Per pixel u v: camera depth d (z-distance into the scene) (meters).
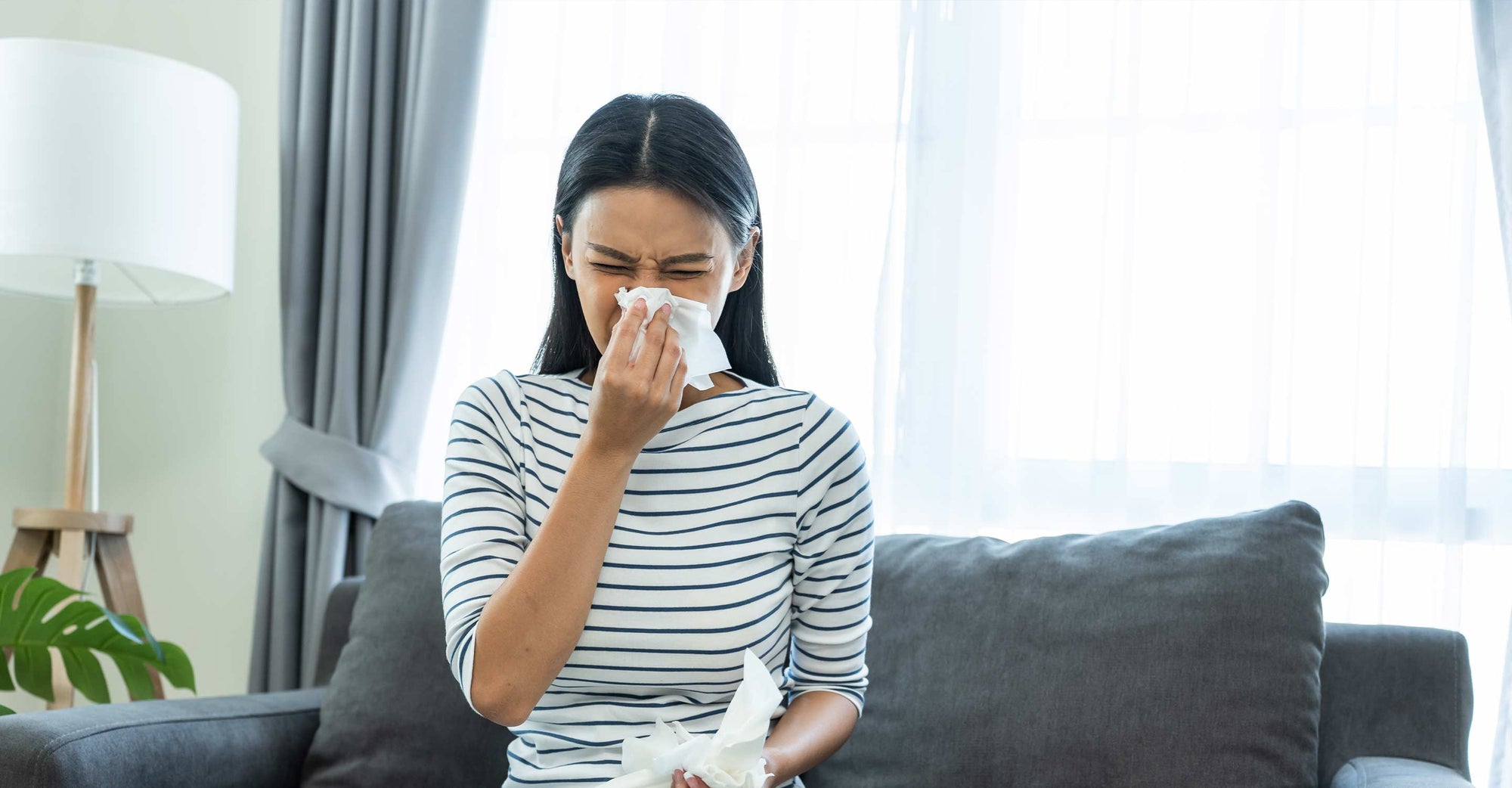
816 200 2.14
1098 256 2.01
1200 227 1.98
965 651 1.48
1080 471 2.00
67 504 2.09
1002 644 1.46
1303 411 1.91
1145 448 1.98
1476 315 1.88
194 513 2.49
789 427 1.26
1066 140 2.05
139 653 1.85
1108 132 2.01
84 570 2.08
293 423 2.25
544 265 2.29
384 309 2.28
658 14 2.27
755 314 1.35
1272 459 1.92
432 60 2.23
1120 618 1.43
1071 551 1.53
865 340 2.10
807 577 1.28
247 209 2.50
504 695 1.04
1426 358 1.88
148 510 2.51
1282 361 1.92
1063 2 2.06
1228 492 1.93
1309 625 1.39
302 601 2.24
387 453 2.22
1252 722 1.34
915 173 2.06
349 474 2.19
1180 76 2.01
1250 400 1.93
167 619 2.48
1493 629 1.83
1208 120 1.99
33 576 1.81
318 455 2.20
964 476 2.01
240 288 2.50
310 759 1.59
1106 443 1.97
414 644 1.62
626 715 1.17
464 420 1.23
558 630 1.04
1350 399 1.89
